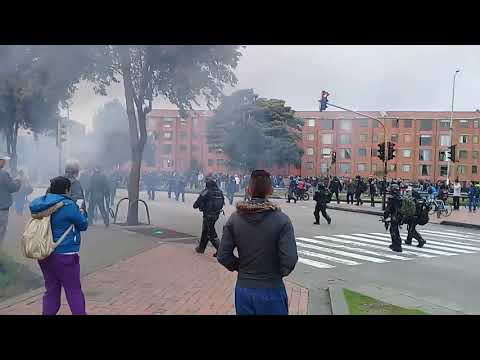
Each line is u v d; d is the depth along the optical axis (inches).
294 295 249.8
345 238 508.1
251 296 120.3
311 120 2463.1
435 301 253.1
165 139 2321.6
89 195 530.6
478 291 278.5
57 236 160.9
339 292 252.5
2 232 264.7
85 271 275.0
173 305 210.7
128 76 474.6
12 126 757.3
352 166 2425.0
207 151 2331.4
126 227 502.9
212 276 275.0
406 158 2428.6
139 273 276.5
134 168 526.9
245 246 122.0
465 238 548.7
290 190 1112.8
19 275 229.1
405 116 2439.7
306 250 426.0
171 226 538.0
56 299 166.7
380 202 1161.4
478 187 1077.8
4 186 263.1
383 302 237.5
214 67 435.5
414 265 363.3
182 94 469.4
